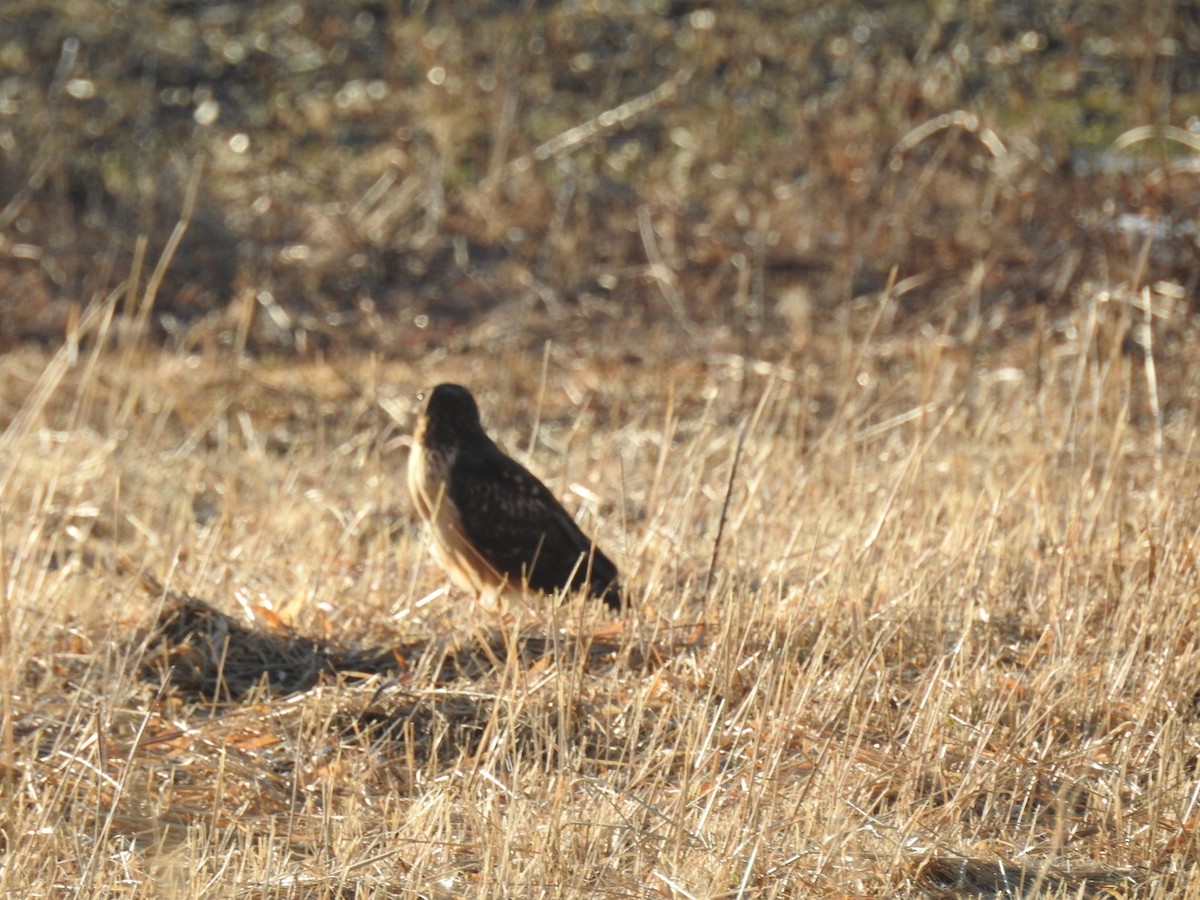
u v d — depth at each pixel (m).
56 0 31.67
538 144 26.50
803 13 29.30
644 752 9.48
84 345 21.34
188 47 30.17
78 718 9.55
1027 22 28.88
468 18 29.67
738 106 26.38
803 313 20.47
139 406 18.83
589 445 16.98
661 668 10.12
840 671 9.88
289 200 24.91
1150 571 11.14
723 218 23.64
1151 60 23.11
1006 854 8.34
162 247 23.91
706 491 13.67
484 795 8.90
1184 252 19.47
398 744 9.74
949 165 23.31
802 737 9.43
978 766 9.16
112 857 8.25
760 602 10.76
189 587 12.04
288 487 14.76
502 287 23.20
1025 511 12.90
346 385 19.66
